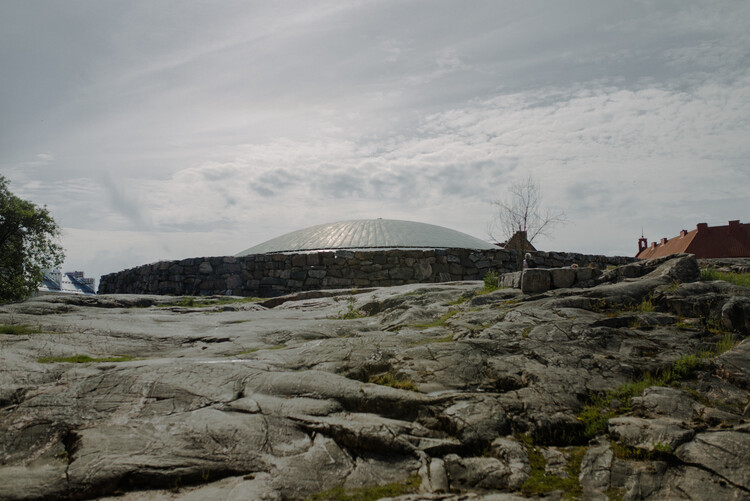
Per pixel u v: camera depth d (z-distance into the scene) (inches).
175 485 156.9
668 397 200.1
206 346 296.5
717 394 206.2
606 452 173.8
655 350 248.5
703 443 164.4
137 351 283.1
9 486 150.5
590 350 249.1
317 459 170.9
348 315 396.8
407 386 215.8
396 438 178.4
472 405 197.9
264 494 151.6
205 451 169.9
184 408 195.2
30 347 265.3
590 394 211.3
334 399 204.2
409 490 157.2
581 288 355.3
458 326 296.5
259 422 187.2
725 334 262.4
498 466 168.4
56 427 181.2
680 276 334.3
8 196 1075.3
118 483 155.4
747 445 159.0
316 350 261.9
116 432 177.2
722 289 307.0
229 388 212.4
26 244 1088.2
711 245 1524.4
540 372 225.5
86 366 232.5
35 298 460.4
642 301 311.6
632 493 152.3
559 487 158.7
